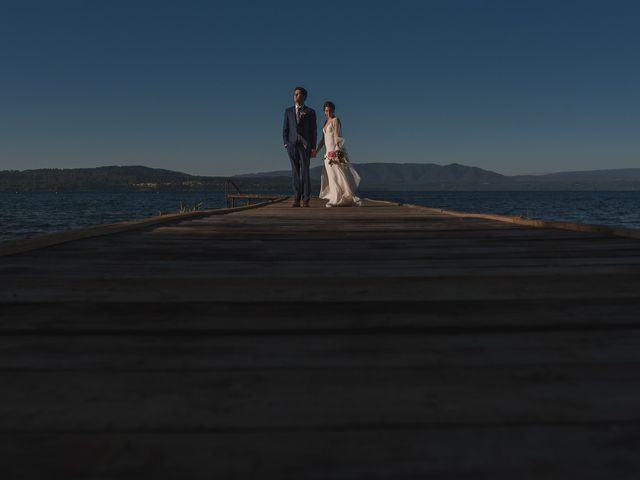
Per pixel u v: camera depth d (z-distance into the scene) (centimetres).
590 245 346
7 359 122
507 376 111
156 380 109
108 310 169
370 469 74
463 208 6053
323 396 101
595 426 88
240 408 95
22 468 75
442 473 73
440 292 198
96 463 76
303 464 76
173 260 277
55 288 202
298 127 886
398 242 370
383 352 128
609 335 143
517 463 76
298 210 855
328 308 173
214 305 177
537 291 199
